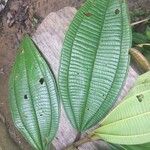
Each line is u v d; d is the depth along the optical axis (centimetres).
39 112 35
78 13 33
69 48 33
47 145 36
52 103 35
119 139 34
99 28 33
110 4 32
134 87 35
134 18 59
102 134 35
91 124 35
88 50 33
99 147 40
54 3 58
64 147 42
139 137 34
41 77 35
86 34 33
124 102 34
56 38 43
